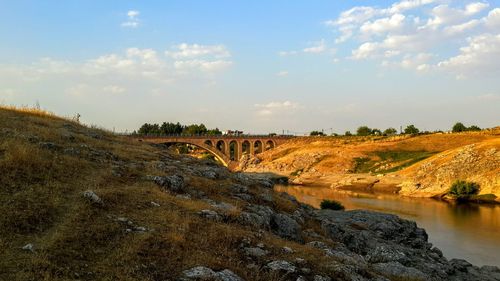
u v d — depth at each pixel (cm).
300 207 3403
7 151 2000
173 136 16212
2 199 1516
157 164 2766
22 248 1252
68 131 3212
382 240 3356
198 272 1330
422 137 18638
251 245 1695
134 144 3728
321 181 14450
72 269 1198
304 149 19575
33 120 3206
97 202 1678
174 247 1461
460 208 8869
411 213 8119
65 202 1634
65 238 1350
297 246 1903
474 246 5425
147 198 1912
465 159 11825
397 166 15200
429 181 11631
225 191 2641
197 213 1891
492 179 10506
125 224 1566
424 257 3250
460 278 2998
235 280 1341
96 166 2269
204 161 3769
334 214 4134
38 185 1725
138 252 1371
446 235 6088
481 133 17612
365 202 9562
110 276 1201
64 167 2058
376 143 18825
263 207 2425
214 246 1584
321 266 1648
